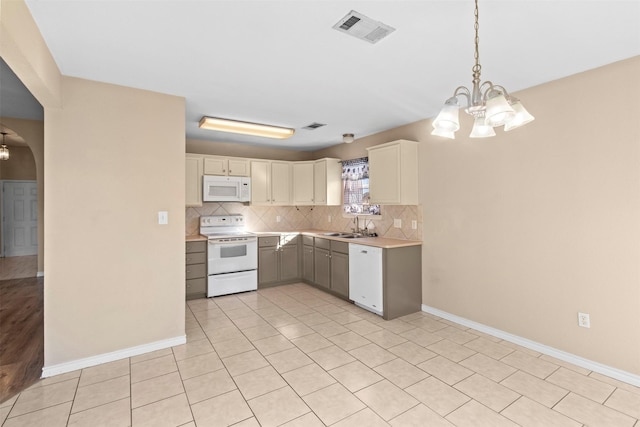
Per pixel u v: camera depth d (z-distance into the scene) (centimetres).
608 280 235
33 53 174
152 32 185
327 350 278
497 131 301
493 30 185
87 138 251
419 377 234
